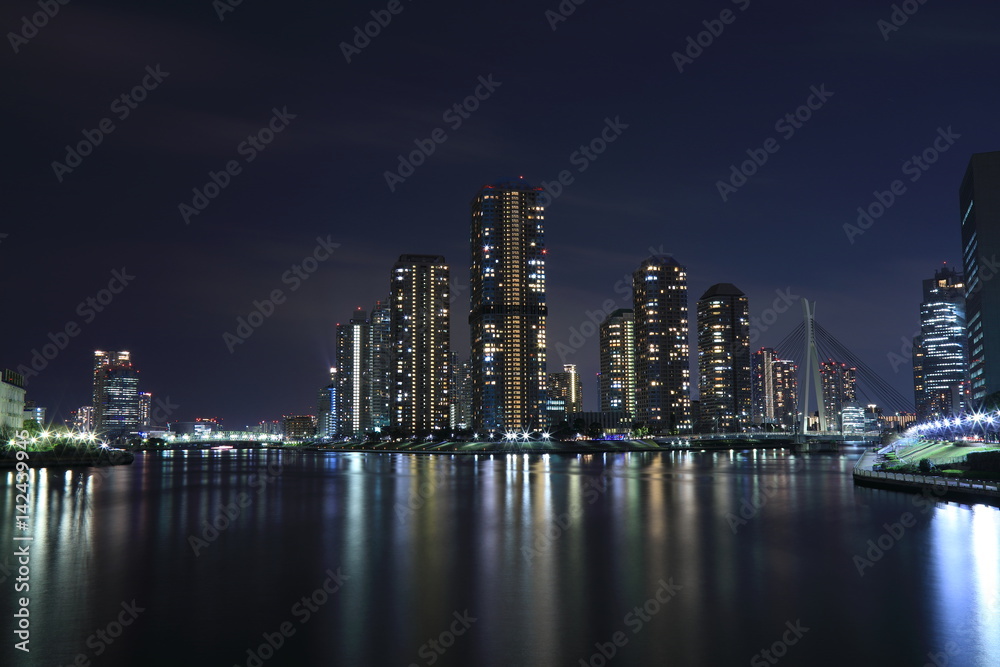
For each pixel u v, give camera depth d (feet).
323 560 186.80
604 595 147.95
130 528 248.32
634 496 371.76
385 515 289.94
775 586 154.81
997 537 211.82
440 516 285.64
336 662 108.78
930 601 141.08
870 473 399.44
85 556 192.34
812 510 292.20
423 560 187.21
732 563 180.65
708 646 115.14
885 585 154.40
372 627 125.80
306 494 394.32
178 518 278.87
